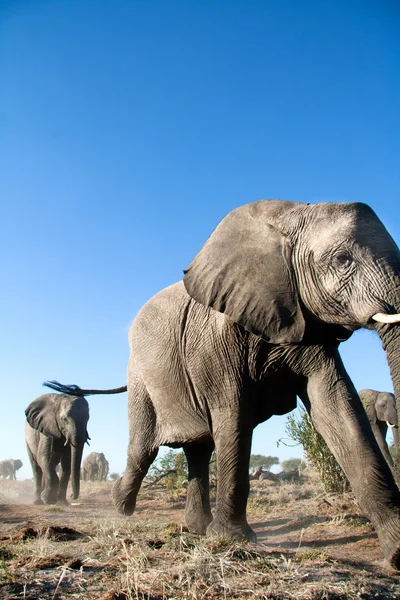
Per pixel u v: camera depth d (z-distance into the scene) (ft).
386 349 20.13
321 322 22.91
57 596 14.82
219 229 25.26
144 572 16.25
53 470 62.59
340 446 21.56
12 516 40.27
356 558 20.53
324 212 22.89
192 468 29.14
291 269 22.95
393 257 20.93
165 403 28.45
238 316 23.29
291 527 29.89
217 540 20.21
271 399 24.39
